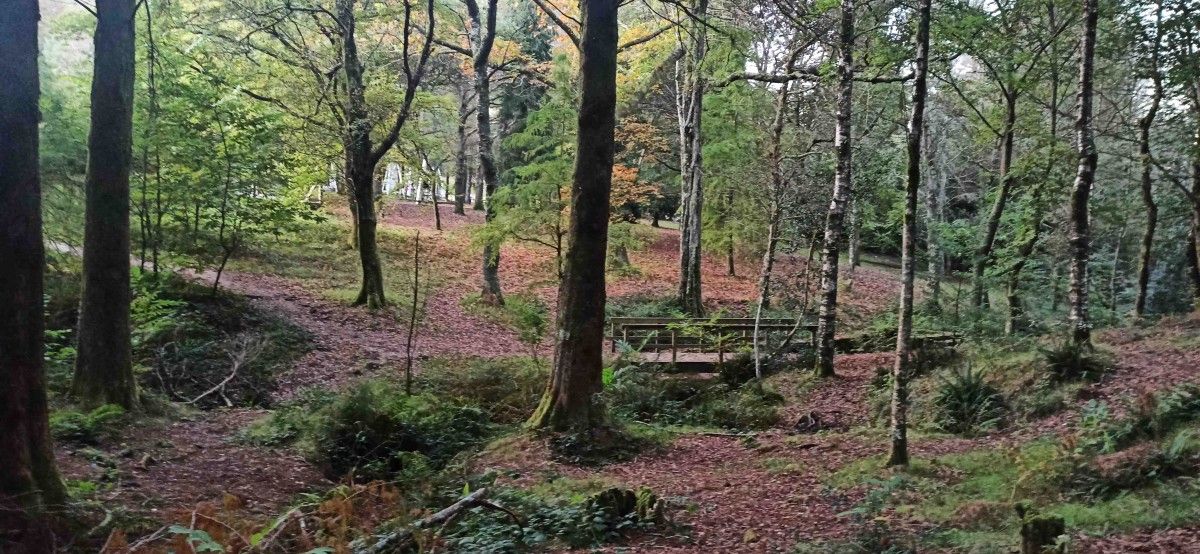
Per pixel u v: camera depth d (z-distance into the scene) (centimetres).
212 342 1458
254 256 2345
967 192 3381
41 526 534
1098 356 1270
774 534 709
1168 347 1294
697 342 1858
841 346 1891
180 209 1667
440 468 1011
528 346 2038
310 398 1254
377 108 2006
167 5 1449
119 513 617
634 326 1794
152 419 1002
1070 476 792
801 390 1538
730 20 1720
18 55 546
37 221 570
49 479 578
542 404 1124
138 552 525
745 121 2352
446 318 2169
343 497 704
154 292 1502
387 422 1084
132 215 1677
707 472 988
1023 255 1864
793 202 1770
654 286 2884
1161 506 680
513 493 795
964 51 1733
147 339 1346
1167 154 2112
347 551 557
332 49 2023
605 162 1090
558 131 1761
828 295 1587
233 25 1989
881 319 2320
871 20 1822
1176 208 1978
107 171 992
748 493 873
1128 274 2453
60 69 1752
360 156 2022
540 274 2888
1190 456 774
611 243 1645
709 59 1636
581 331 1098
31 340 569
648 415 1365
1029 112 2044
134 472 801
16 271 554
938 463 956
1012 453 941
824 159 2034
